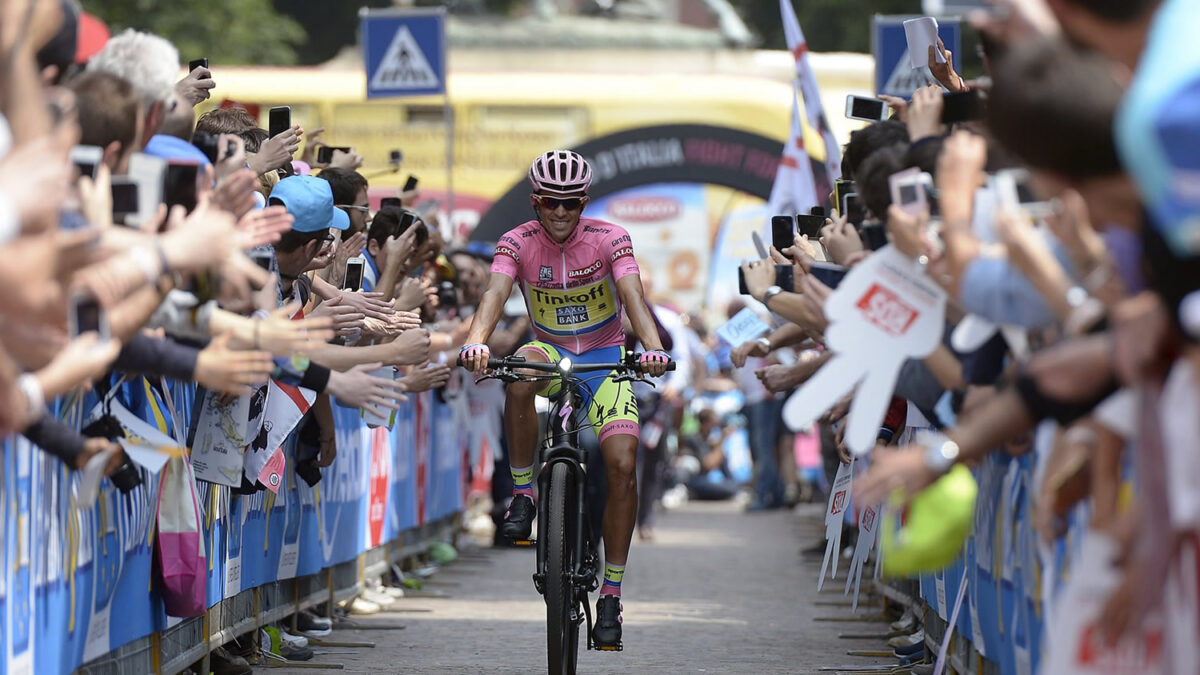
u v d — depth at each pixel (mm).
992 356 13656
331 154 27047
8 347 11484
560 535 19969
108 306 12531
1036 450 13656
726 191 67562
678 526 53906
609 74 66438
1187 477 9406
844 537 40344
